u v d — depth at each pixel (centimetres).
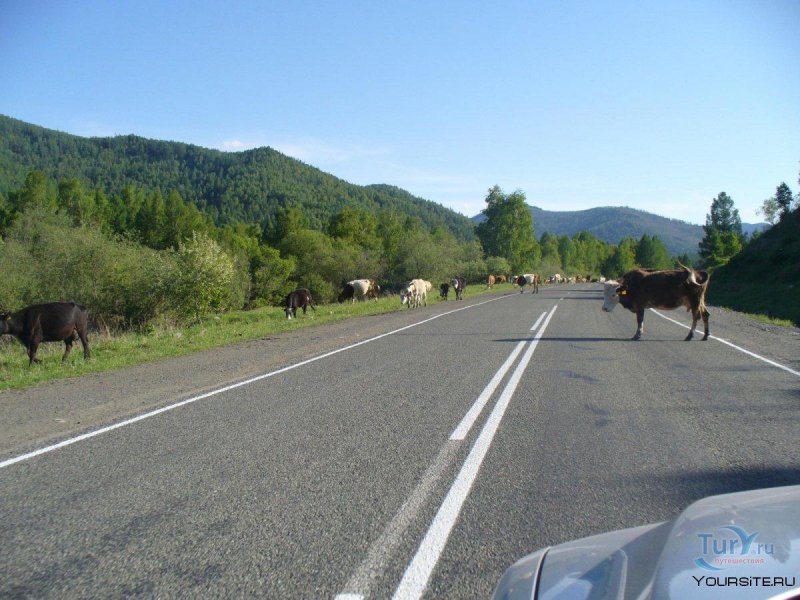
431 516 433
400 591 328
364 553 375
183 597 326
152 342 1762
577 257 17512
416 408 796
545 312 2741
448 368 1135
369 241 10044
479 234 10969
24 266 2884
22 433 716
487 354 1329
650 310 2922
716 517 205
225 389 963
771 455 574
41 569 363
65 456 607
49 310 1440
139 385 1037
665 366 1146
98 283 2984
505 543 386
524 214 10669
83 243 3019
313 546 387
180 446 632
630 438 641
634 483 498
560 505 450
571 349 1408
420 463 561
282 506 458
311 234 8156
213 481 519
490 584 333
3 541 406
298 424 717
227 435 673
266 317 3019
